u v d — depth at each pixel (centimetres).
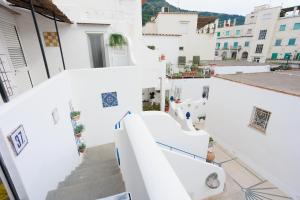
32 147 250
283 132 575
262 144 657
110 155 607
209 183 439
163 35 1580
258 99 657
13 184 211
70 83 541
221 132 880
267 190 605
